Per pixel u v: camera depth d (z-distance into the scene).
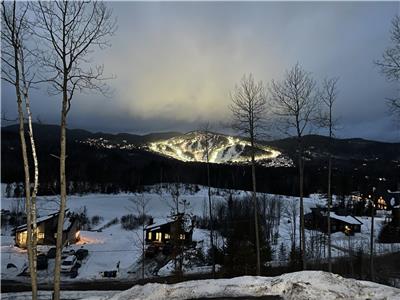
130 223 65.50
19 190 75.44
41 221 48.31
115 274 38.44
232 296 10.72
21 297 26.34
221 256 37.12
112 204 84.38
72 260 41.00
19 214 63.50
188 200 77.38
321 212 64.19
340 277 11.46
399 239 56.03
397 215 62.53
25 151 12.95
